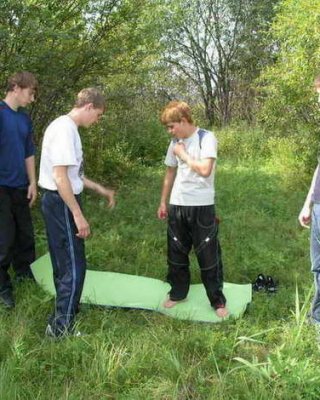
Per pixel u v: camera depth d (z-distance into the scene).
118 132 9.66
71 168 3.29
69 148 3.17
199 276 4.67
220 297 3.94
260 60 17.83
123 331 3.59
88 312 3.87
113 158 9.66
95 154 8.97
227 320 3.81
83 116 3.31
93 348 3.30
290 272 4.84
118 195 7.90
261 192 8.09
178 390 2.98
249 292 4.32
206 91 19.31
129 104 8.45
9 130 3.91
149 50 7.59
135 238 5.67
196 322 3.84
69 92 6.59
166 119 3.63
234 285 4.46
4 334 3.34
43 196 3.37
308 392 2.93
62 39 5.86
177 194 3.75
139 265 4.93
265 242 5.65
